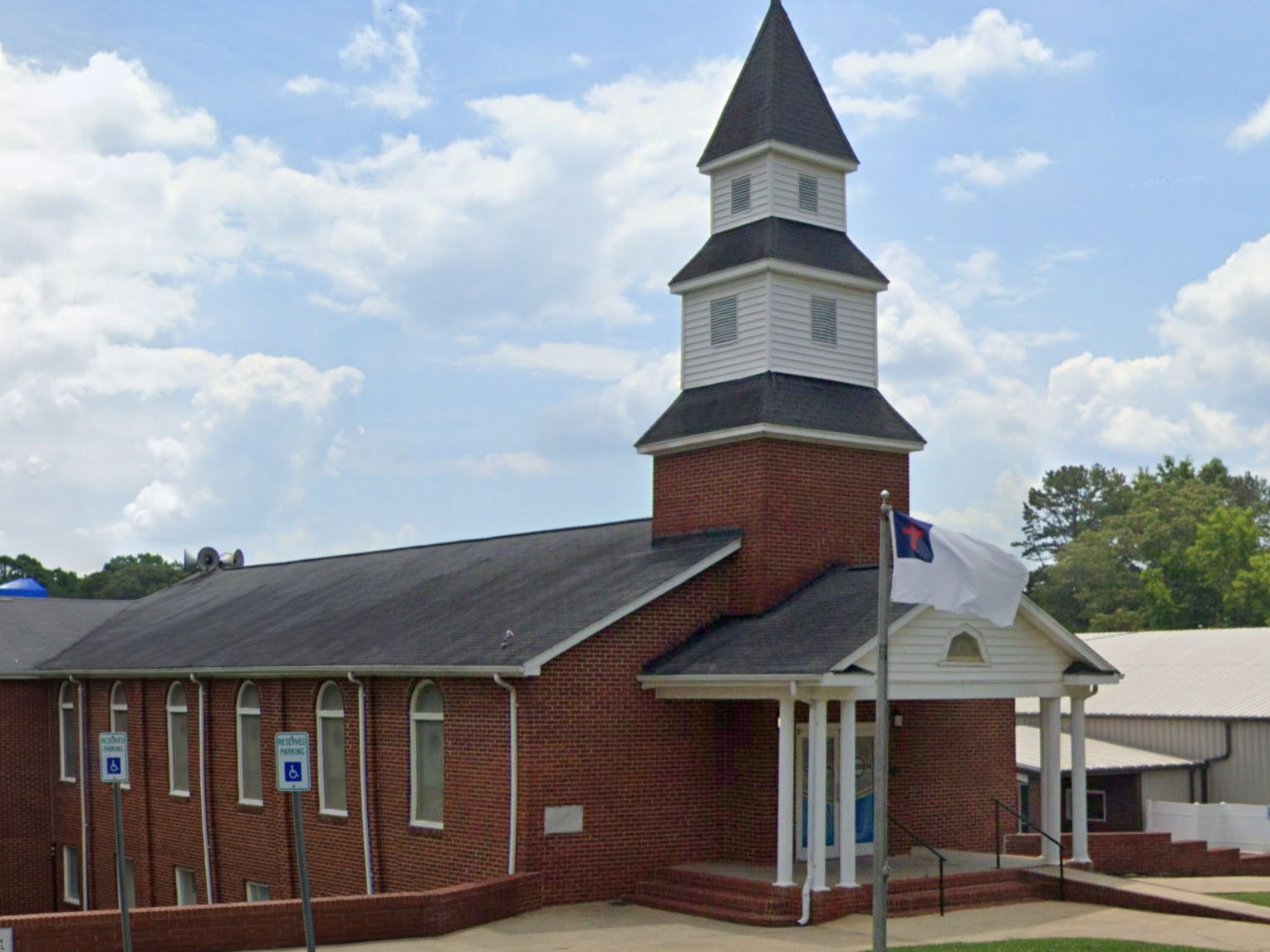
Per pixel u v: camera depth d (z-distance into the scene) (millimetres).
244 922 21922
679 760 27250
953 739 30578
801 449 28828
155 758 37500
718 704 27969
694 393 30594
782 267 29234
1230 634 51406
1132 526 96875
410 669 27328
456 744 27047
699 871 25969
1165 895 25297
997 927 23438
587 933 23062
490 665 25547
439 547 40188
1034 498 120875
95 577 111500
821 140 30672
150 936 21484
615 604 26625
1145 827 40375
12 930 20750
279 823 32031
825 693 23922
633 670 26812
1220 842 36969
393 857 28562
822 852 24016
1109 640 54469
